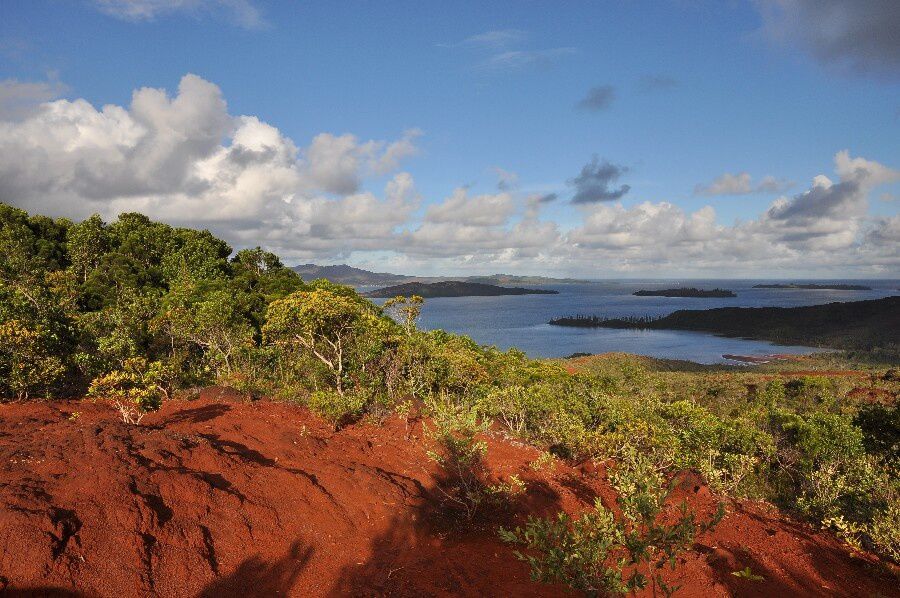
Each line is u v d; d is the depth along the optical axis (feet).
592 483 31.22
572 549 14.32
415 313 73.41
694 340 600.80
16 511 13.99
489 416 44.19
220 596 14.39
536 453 34.19
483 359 79.46
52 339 40.45
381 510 21.03
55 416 30.32
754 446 46.03
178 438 22.31
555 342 539.29
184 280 120.16
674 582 18.24
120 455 19.04
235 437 26.63
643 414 46.55
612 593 13.76
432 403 34.40
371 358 49.75
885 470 34.91
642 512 14.92
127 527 15.15
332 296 50.83
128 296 98.58
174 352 61.62
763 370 299.58
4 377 35.94
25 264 108.47
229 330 62.34
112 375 27.61
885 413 50.29
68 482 16.75
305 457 25.34
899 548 25.07
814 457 45.98
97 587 13.26
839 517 28.22
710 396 126.52
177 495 17.51
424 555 18.54
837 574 22.27
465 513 23.06
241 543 16.71
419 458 28.66
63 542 13.89
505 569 18.16
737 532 25.54
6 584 12.33
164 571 14.48
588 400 46.73
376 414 36.45
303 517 18.95
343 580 16.34
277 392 46.93
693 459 38.52
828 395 120.47
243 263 150.30
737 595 18.12
